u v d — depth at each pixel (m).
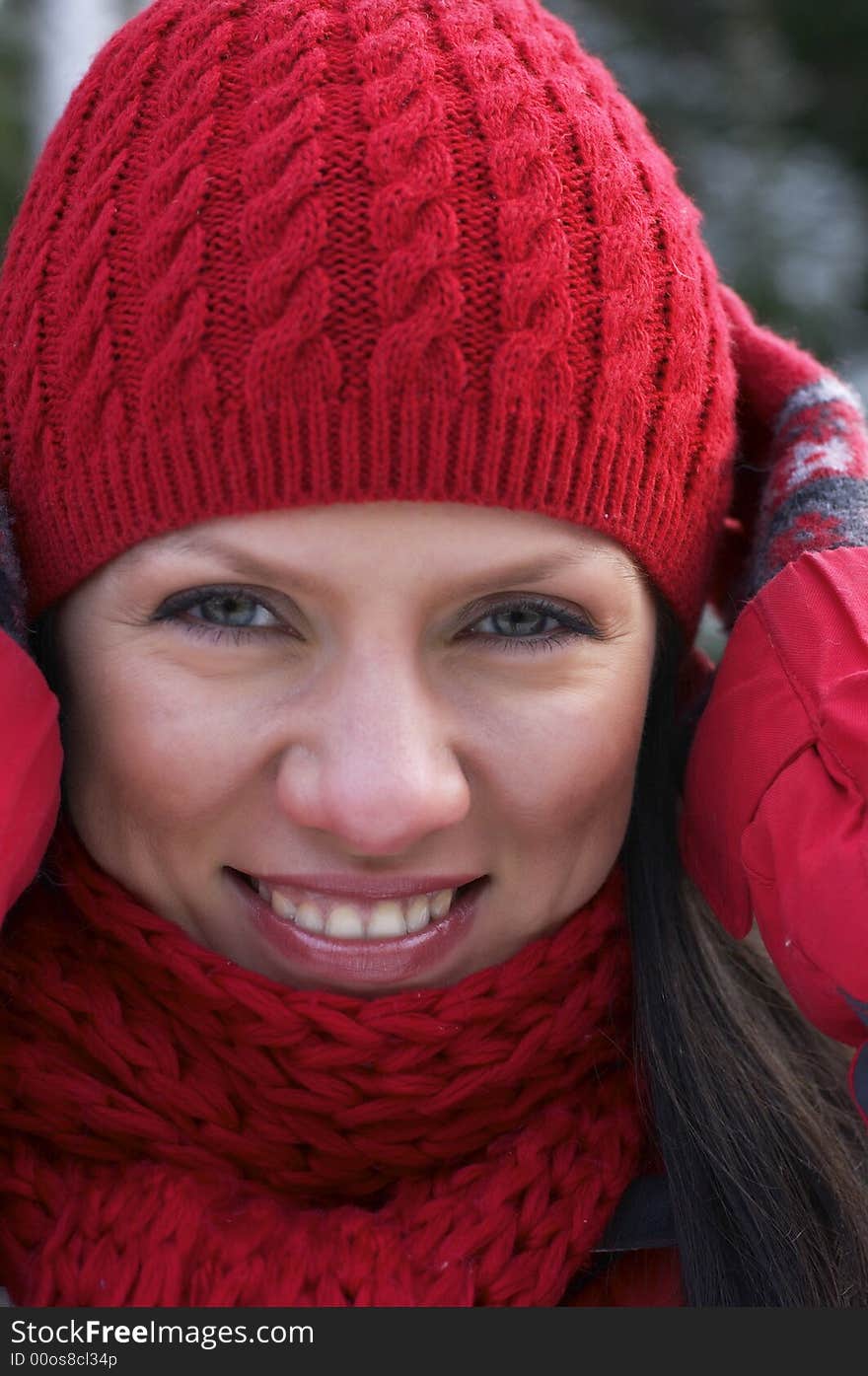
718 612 1.64
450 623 1.23
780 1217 1.34
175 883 1.30
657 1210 1.34
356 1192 1.31
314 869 1.26
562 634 1.27
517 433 1.17
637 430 1.24
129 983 1.32
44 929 1.34
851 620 1.27
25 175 3.23
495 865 1.30
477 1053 1.28
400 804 1.17
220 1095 1.28
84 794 1.31
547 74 1.26
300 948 1.30
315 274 1.13
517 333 1.16
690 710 1.50
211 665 1.23
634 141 1.32
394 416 1.14
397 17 1.22
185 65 1.21
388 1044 1.27
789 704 1.27
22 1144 1.27
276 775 1.25
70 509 1.24
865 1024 1.18
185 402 1.16
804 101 4.66
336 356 1.13
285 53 1.19
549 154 1.20
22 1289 1.21
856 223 4.38
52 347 1.23
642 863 1.45
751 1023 1.47
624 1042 1.41
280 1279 1.17
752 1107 1.39
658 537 1.29
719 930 1.54
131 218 1.19
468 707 1.25
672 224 1.29
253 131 1.17
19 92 3.39
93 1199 1.22
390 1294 1.17
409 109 1.17
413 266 1.13
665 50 4.63
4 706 1.19
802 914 1.19
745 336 1.55
